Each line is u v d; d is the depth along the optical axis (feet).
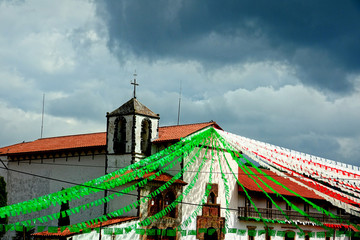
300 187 217.56
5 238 192.75
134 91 181.37
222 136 156.46
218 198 186.09
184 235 157.28
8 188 208.74
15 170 198.29
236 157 173.68
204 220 179.32
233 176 195.00
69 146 191.52
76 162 188.85
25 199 201.98
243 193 197.36
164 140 175.32
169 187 169.78
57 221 184.34
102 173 179.73
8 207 79.77
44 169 198.49
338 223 220.43
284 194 204.54
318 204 221.25
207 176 182.29
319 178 97.30
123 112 177.06
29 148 208.03
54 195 88.94
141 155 175.42
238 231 181.06
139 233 145.69
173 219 169.37
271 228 201.87
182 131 182.19
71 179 188.55
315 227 217.97
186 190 173.88
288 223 206.18
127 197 165.58
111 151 177.37
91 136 199.82
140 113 175.94
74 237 146.41
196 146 179.01
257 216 197.88
